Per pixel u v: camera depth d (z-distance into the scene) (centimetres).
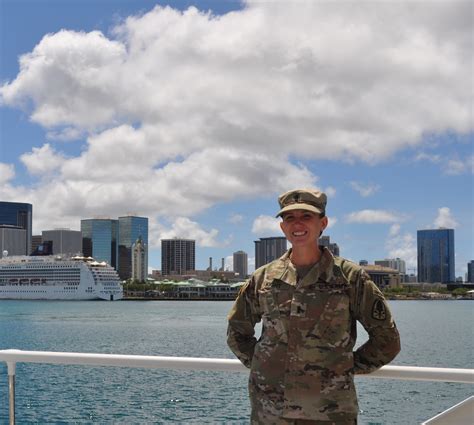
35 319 9462
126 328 7206
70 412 827
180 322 8650
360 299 293
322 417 283
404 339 5075
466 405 325
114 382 1023
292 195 310
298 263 305
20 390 584
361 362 299
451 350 3956
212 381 894
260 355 300
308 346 288
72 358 379
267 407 292
